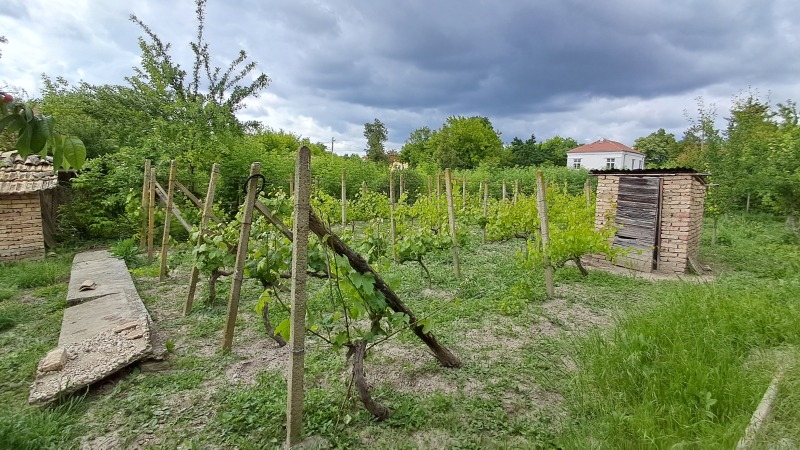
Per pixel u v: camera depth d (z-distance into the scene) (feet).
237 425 10.09
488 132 154.92
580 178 77.77
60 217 37.11
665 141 178.70
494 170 93.25
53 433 9.82
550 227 24.81
